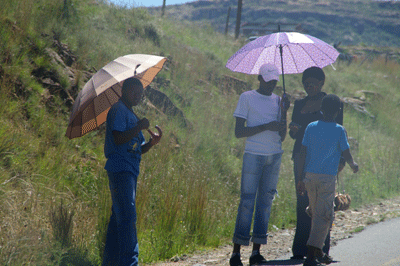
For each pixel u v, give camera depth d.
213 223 15.52
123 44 29.36
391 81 57.81
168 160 18.09
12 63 17.45
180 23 49.41
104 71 9.72
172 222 14.34
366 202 22.14
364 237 13.83
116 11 36.25
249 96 12.23
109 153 9.66
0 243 10.05
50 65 19.30
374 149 31.55
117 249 10.09
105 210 12.57
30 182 13.42
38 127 16.20
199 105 27.08
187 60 33.81
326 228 10.48
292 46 13.24
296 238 12.28
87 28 27.81
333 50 12.95
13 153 14.10
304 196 12.15
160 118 21.12
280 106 12.30
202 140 22.16
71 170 15.27
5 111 15.44
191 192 15.71
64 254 10.44
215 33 51.50
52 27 22.77
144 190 14.20
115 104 9.78
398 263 9.99
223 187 18.78
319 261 10.72
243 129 11.94
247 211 11.75
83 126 10.62
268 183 12.16
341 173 24.06
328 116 10.91
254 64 13.30
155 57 10.40
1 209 11.49
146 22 37.12
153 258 12.57
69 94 18.91
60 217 11.47
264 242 11.93
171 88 27.20
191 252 13.71
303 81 12.56
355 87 49.44
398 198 23.36
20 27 20.03
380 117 41.41
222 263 12.35
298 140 12.49
